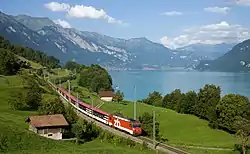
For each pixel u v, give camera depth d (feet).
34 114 359.66
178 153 256.73
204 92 478.18
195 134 374.43
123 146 276.41
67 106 367.45
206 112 446.60
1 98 413.80
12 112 361.71
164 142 306.14
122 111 500.74
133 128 315.17
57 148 244.42
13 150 227.61
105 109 505.25
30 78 548.31
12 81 531.50
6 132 252.42
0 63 611.88
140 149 266.98
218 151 289.12
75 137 299.38
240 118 327.88
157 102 607.37
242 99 391.86
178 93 590.96
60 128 295.07
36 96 403.34
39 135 270.87
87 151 241.55
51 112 328.70
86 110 437.58
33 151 229.25
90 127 316.60
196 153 266.57
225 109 385.50
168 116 471.62
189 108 499.51
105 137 302.25
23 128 282.77
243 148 282.36
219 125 394.52
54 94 512.22
